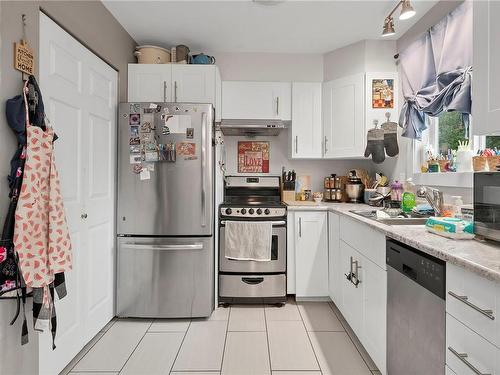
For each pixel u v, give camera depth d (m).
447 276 1.11
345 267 2.27
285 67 3.12
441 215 1.88
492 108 1.22
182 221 2.37
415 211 2.09
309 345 2.04
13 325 1.37
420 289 1.27
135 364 1.83
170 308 2.39
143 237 2.38
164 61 2.72
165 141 2.35
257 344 2.05
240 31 2.63
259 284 2.68
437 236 1.41
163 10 2.29
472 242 1.28
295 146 3.04
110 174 2.31
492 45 1.22
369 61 2.78
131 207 2.36
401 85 2.69
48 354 1.63
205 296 2.40
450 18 2.00
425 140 2.48
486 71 1.25
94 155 2.08
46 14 1.59
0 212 1.29
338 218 2.46
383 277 1.62
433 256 1.21
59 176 1.71
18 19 1.38
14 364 1.38
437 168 2.18
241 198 3.20
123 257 2.38
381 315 1.65
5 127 1.32
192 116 2.35
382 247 1.64
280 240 2.69
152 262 2.38
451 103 1.91
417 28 2.45
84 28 1.93
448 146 2.24
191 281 2.39
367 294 1.84
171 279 2.38
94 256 2.10
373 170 3.25
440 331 1.14
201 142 2.35
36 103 1.39
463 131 2.06
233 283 2.67
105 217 2.24
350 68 2.89
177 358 1.89
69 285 1.82
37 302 1.38
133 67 2.59
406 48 2.61
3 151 1.31
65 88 1.75
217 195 2.68
